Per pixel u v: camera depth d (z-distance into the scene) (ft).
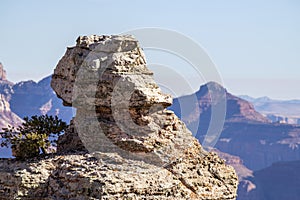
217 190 141.28
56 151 152.76
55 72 156.66
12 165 139.74
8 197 134.62
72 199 127.34
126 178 127.24
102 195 123.13
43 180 135.03
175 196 132.67
